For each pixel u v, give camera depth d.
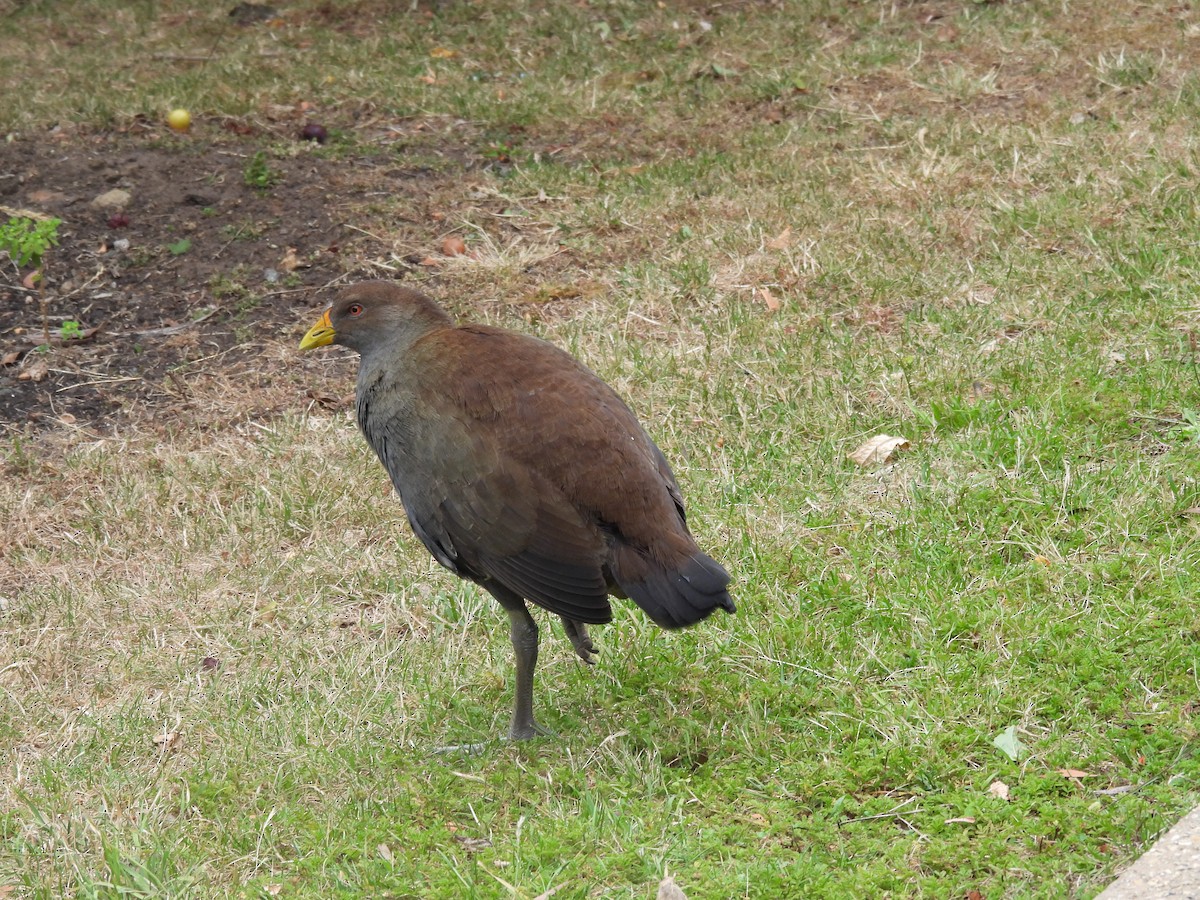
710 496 10.16
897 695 7.93
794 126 16.66
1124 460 9.82
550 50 20.09
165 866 7.15
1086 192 13.99
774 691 8.12
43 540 10.76
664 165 15.98
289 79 19.27
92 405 12.56
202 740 8.43
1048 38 18.39
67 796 7.92
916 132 16.03
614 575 7.48
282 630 9.55
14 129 17.86
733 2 21.16
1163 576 8.52
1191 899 5.83
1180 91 16.19
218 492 11.10
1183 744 7.14
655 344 12.43
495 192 15.61
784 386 11.41
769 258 13.64
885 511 9.75
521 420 7.61
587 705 8.46
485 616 9.42
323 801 7.73
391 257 14.55
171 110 18.08
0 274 14.70
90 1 23.58
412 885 6.82
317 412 12.19
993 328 11.91
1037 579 8.73
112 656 9.42
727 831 7.01
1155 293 11.97
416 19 21.67
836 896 6.42
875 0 20.45
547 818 7.32
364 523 10.60
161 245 15.05
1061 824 6.69
